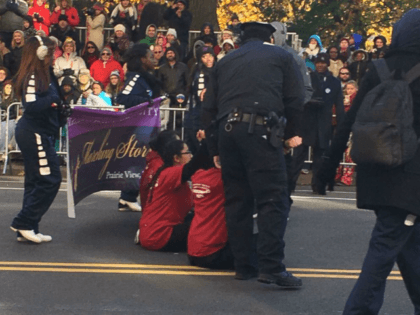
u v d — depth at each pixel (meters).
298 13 24.94
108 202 8.89
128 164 7.38
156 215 6.52
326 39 24.12
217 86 5.42
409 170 4.10
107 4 20.80
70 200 6.93
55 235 7.08
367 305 4.18
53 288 5.37
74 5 20.86
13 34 14.19
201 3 18.86
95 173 7.16
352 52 14.40
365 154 4.08
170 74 12.45
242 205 5.53
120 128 7.26
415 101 4.16
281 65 5.27
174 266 6.05
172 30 14.39
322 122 10.09
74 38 15.28
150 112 7.51
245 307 4.99
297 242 7.01
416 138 4.09
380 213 4.21
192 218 6.55
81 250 6.53
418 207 4.10
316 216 8.32
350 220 8.12
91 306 4.96
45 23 15.49
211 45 14.09
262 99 5.19
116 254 6.42
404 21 4.28
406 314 4.93
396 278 5.76
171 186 6.42
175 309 4.92
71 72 13.34
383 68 4.23
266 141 5.18
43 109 6.41
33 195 6.63
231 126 5.21
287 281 5.35
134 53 7.69
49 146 6.61
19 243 6.73
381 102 4.11
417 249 4.31
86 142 7.04
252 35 5.43
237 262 5.64
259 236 5.35
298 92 5.30
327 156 4.45
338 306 5.07
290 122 5.34
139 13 16.30
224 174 5.48
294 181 10.03
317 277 5.80
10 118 11.85
